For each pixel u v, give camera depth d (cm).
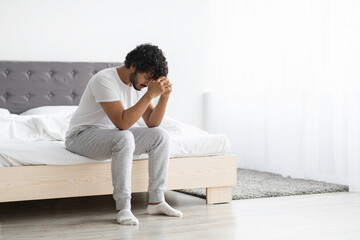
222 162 324
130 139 267
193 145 316
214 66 518
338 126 392
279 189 369
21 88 438
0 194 268
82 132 281
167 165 289
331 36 396
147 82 272
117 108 268
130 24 484
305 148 420
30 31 447
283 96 439
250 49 481
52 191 279
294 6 429
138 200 340
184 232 249
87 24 467
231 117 508
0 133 336
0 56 439
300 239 238
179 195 358
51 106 429
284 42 439
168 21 500
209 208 310
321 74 406
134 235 242
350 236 243
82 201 336
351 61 378
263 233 248
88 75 460
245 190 364
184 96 511
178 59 506
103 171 289
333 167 401
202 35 516
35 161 275
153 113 292
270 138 460
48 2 453
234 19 496
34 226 263
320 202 329
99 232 248
